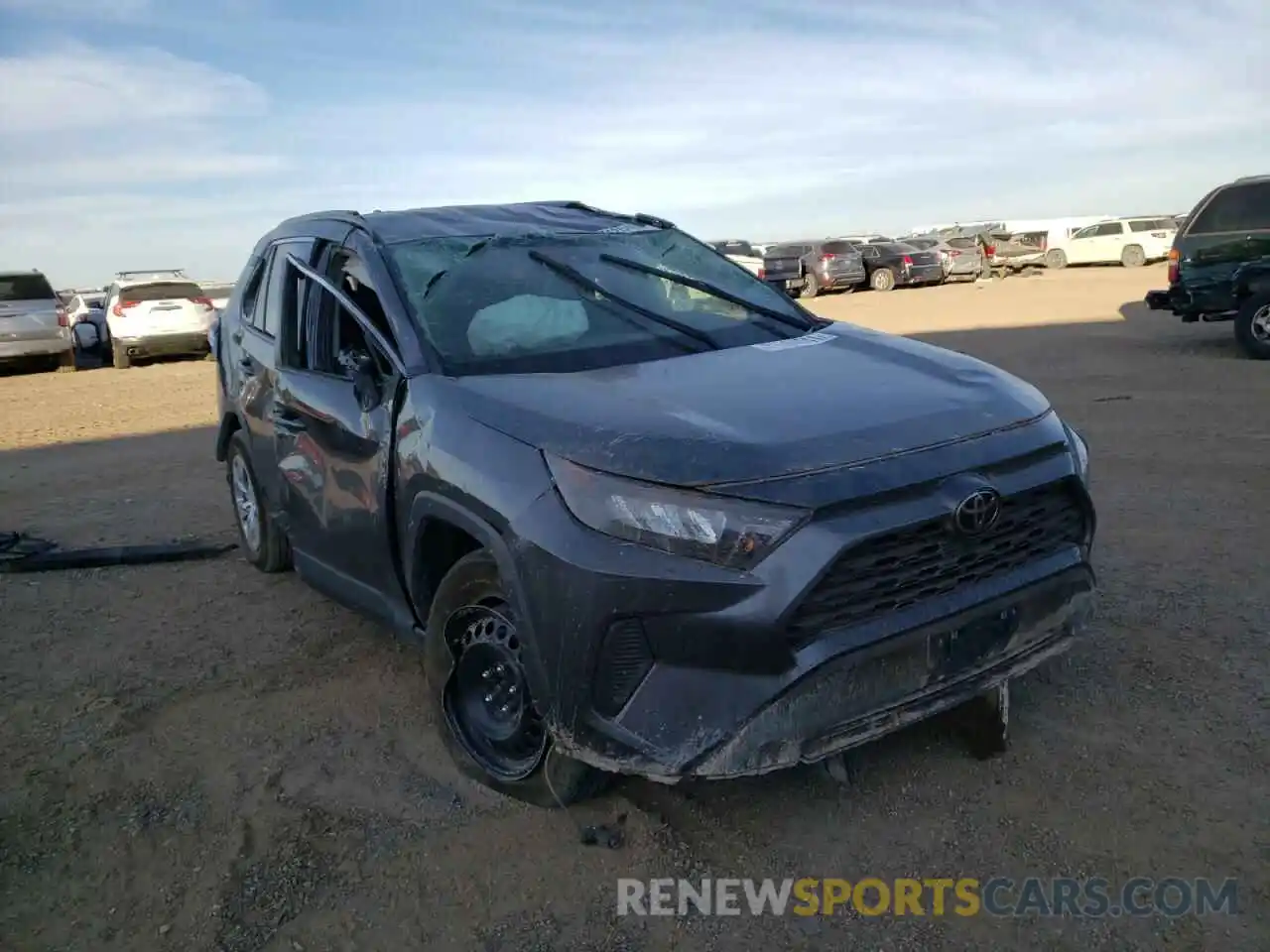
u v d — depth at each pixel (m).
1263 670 4.00
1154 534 5.71
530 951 2.80
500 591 3.29
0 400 16.22
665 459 2.92
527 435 3.19
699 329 4.16
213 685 4.59
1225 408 9.22
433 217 4.80
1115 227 40.38
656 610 2.84
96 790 3.76
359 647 4.92
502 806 3.47
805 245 34.97
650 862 3.13
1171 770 3.39
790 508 2.81
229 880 3.18
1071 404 9.97
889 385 3.44
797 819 3.29
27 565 6.43
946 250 36.75
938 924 2.79
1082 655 4.24
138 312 20.75
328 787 3.67
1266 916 2.73
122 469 9.65
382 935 2.90
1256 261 12.52
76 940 2.96
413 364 3.78
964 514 2.96
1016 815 3.22
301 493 4.58
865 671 2.91
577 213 5.18
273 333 5.10
